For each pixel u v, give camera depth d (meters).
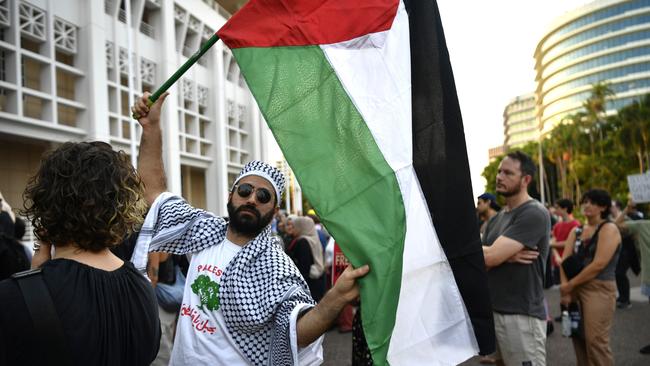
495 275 3.11
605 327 3.70
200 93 20.33
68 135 13.00
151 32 17.17
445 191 1.93
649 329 6.60
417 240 1.85
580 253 3.88
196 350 2.00
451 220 1.92
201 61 20.69
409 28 2.04
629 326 6.83
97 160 1.40
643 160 43.28
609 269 3.73
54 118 12.31
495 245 3.00
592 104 52.00
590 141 51.56
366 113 1.93
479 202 6.95
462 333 1.85
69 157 1.38
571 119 55.16
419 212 1.88
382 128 1.92
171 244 2.28
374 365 1.63
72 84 14.44
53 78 12.27
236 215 2.05
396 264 1.75
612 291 3.71
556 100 106.12
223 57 23.02
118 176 1.43
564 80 102.88
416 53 2.03
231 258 2.06
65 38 12.80
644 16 91.75
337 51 1.98
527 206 3.10
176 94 17.83
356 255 1.74
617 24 94.56
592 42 97.62
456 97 2.03
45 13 12.13
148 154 2.50
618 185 43.34
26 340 1.19
